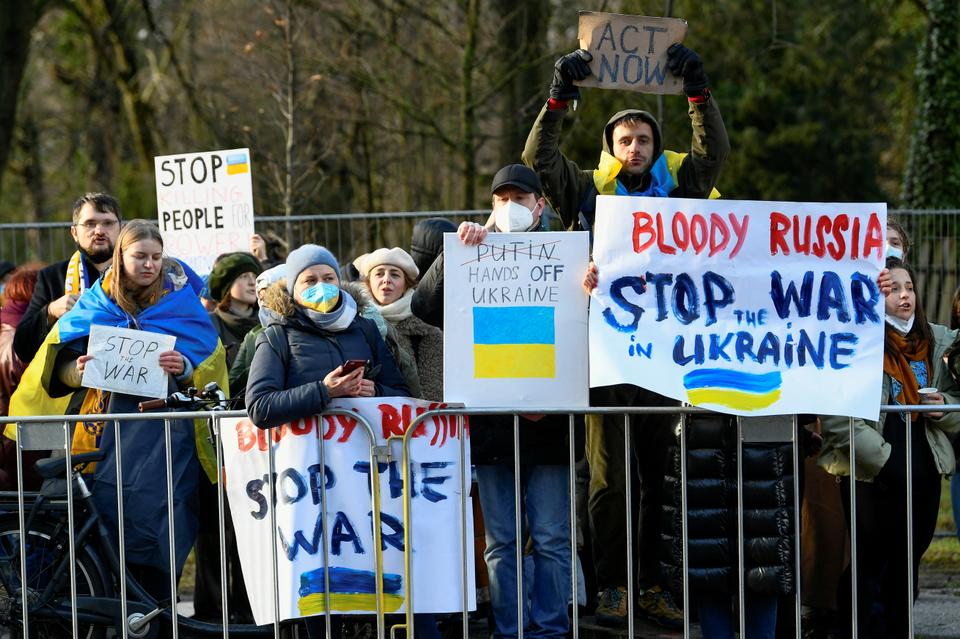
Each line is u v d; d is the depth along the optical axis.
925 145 42.50
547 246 11.40
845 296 11.35
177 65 44.06
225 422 11.46
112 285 12.73
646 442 12.95
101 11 53.66
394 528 11.19
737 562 11.20
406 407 11.20
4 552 12.34
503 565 12.12
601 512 13.19
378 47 38.84
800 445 11.98
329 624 11.09
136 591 12.06
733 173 54.56
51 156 72.19
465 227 11.42
